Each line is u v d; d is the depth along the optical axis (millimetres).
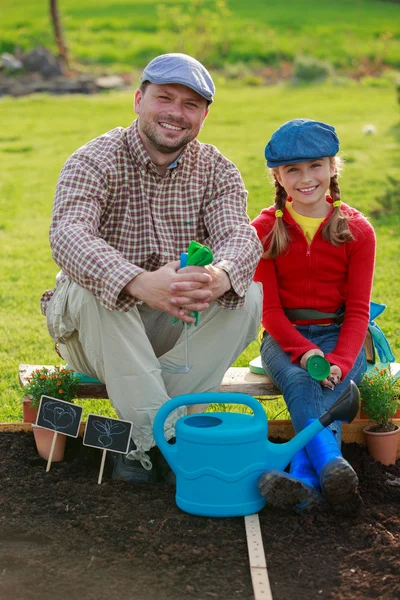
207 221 3920
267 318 4086
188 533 3242
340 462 3244
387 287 7191
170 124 3686
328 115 18656
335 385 3848
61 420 3779
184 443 3344
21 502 3477
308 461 3535
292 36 31078
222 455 3291
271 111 19547
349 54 28750
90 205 3686
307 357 3850
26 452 4004
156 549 3131
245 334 3805
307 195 4109
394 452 4008
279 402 4840
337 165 4238
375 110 19344
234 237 3760
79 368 4016
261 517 3365
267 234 4211
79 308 3592
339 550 3117
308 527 3270
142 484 3693
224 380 4121
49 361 5574
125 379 3631
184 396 3418
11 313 6727
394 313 6430
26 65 24938
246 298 3742
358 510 3393
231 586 2908
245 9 36250
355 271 4125
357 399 3365
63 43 26609
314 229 4184
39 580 2912
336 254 4137
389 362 4285
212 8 35375
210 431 3291
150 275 3414
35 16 33562
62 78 24469
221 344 3779
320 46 29797
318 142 4035
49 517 3363
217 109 19969
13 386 5090
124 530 3264
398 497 3621
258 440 3322
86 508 3438
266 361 4020
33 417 4148
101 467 3672
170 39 29391
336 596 2834
